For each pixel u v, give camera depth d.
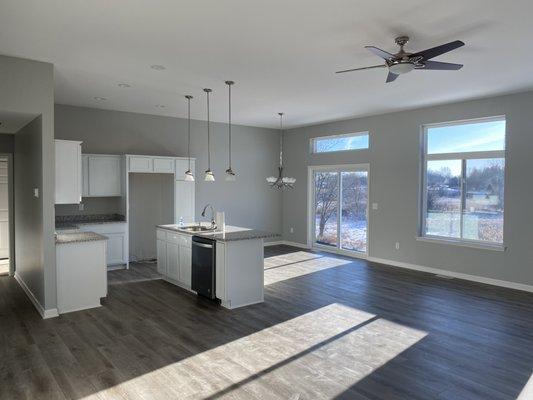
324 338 3.96
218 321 4.44
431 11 3.17
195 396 2.88
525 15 3.23
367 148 7.93
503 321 4.45
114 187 7.13
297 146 9.55
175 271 5.96
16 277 6.34
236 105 6.83
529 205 5.70
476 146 6.39
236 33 3.63
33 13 3.21
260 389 2.98
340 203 8.65
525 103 5.71
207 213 8.69
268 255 8.41
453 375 3.20
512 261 5.88
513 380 3.12
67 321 4.41
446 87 5.51
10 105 4.23
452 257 6.60
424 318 4.54
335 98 6.24
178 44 3.90
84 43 3.87
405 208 7.27
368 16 3.27
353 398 2.86
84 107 7.03
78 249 4.76
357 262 7.72
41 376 3.17
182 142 8.23
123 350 3.66
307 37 3.72
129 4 3.06
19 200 5.93
